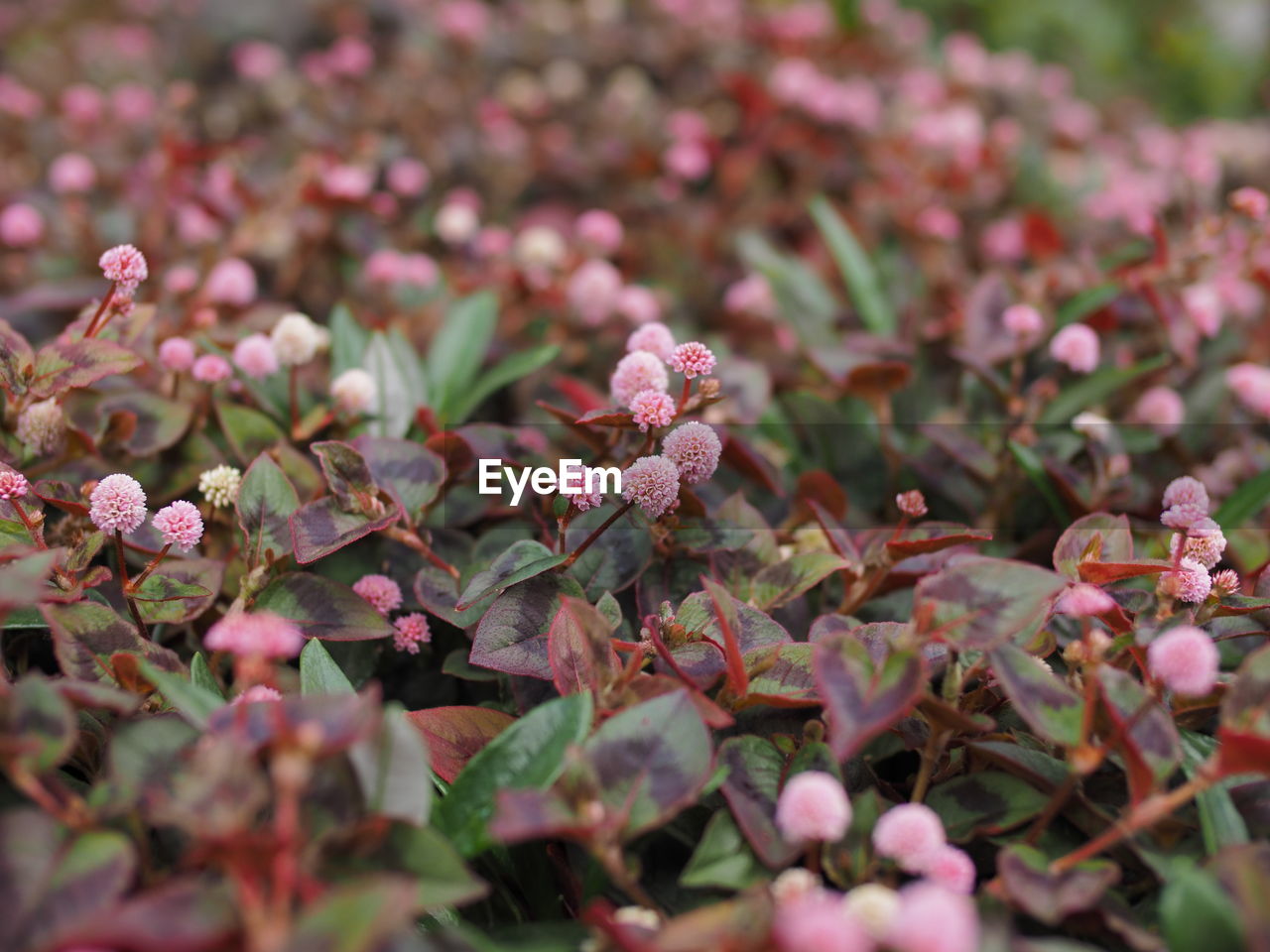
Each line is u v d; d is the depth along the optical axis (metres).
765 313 0.53
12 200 0.51
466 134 0.67
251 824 0.25
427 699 0.34
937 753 0.28
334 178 0.50
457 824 0.27
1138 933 0.26
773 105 0.69
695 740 0.27
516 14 0.86
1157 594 0.30
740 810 0.27
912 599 0.34
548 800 0.26
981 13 1.03
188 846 0.26
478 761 0.28
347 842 0.25
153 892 0.24
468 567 0.32
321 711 0.25
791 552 0.35
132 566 0.34
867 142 0.69
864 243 0.60
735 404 0.39
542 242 0.50
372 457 0.33
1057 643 0.31
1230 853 0.26
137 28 0.83
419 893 0.25
